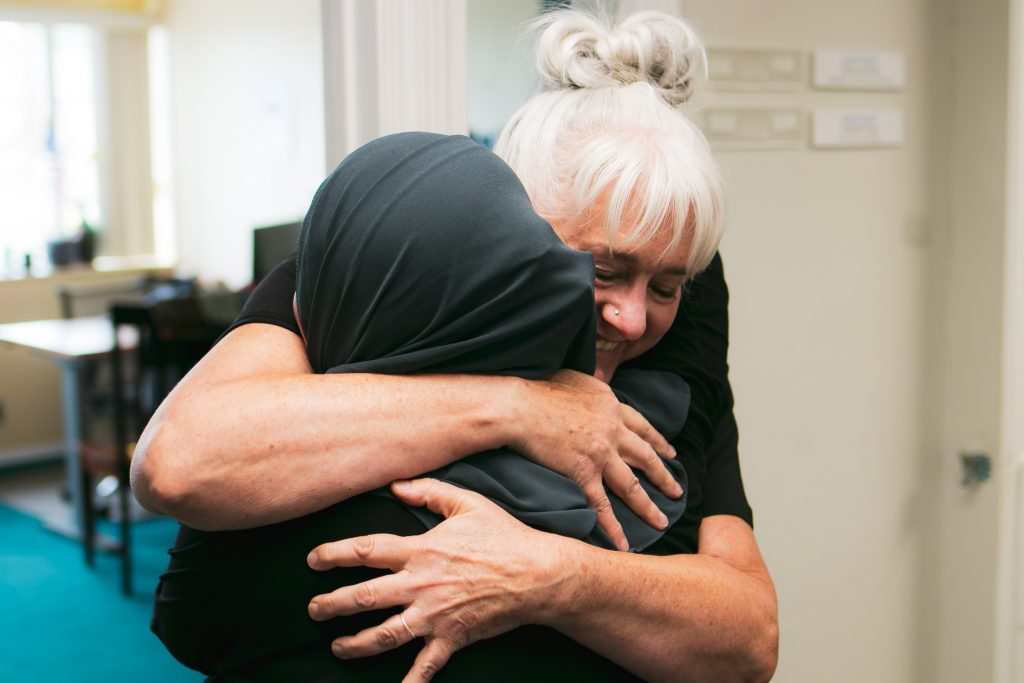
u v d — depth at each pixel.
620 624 0.93
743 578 1.07
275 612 0.87
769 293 2.03
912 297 2.19
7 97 6.40
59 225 6.65
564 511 0.94
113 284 6.11
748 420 2.04
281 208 6.11
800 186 2.03
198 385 0.90
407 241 0.86
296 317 1.02
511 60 1.61
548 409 0.95
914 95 2.13
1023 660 2.17
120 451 4.12
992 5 2.07
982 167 2.12
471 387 0.92
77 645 3.68
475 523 0.88
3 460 6.01
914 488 2.25
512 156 1.06
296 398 0.87
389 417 0.88
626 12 1.70
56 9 6.34
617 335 1.02
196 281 6.38
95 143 6.78
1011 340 2.13
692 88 1.15
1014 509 2.15
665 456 1.08
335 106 1.54
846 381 2.14
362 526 0.88
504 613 0.87
